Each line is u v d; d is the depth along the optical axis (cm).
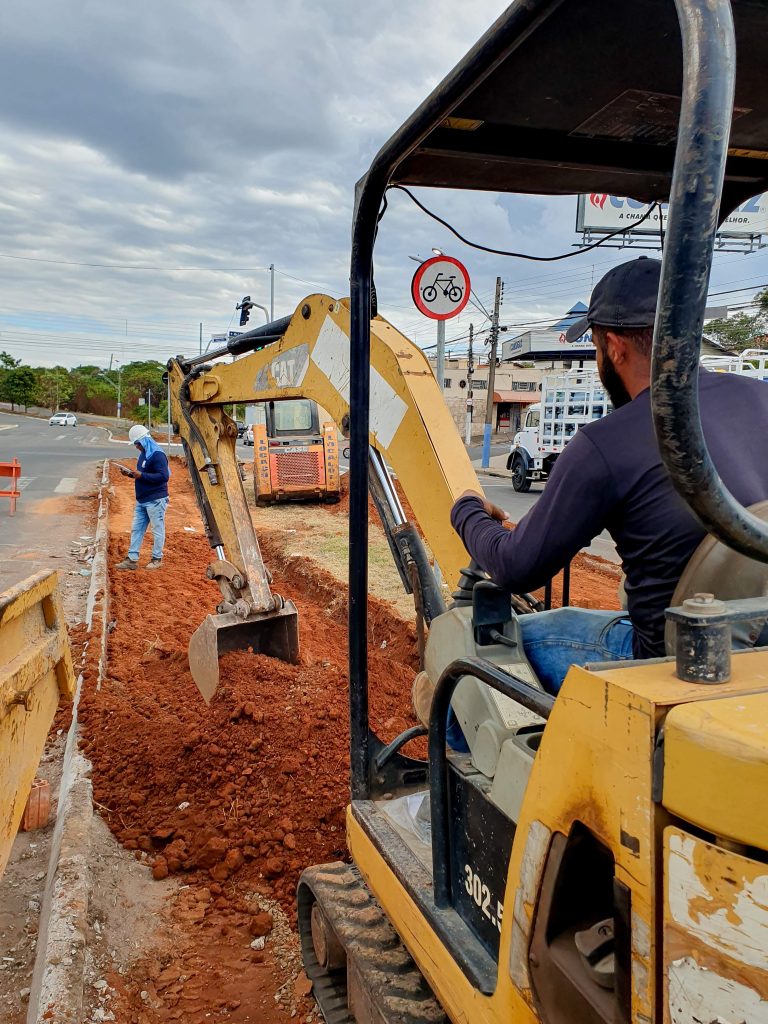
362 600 265
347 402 356
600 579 1043
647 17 162
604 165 249
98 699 562
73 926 312
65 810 408
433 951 206
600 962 139
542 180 268
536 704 154
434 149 233
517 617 244
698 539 172
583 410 2005
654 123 223
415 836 251
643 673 132
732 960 107
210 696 550
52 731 541
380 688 589
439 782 206
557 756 142
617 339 195
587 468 178
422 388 292
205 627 564
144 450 1038
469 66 155
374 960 245
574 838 140
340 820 416
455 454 282
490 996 175
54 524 1392
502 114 216
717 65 104
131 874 383
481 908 195
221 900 370
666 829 115
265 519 1516
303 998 307
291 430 1703
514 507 1778
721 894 108
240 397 491
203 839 406
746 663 135
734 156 254
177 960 331
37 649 293
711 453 175
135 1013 297
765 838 102
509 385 6259
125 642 717
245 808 430
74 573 1010
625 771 123
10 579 966
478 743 209
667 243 107
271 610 582
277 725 496
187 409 576
